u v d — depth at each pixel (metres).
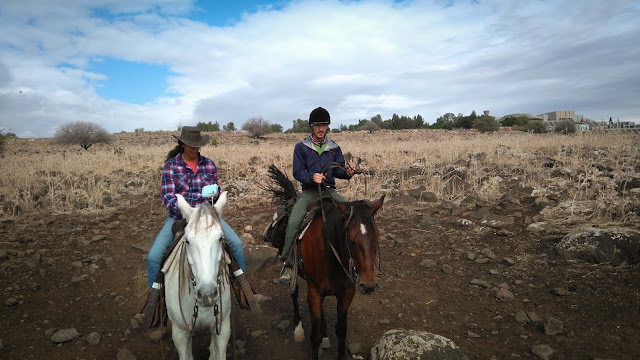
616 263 5.44
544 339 4.29
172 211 3.83
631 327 4.27
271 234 4.87
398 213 8.69
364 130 49.53
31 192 10.90
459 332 4.58
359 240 3.30
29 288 5.73
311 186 4.48
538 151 13.63
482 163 12.32
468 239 7.03
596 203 7.46
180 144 4.07
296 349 4.45
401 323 4.87
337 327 3.99
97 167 14.48
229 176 13.12
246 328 4.90
